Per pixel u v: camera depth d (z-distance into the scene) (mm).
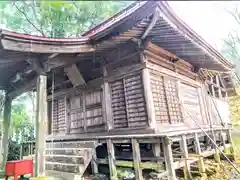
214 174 6406
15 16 11867
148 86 6168
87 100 8031
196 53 7750
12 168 4773
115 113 6980
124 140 5770
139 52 6422
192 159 5832
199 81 10195
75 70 7555
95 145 6430
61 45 5184
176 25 5266
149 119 5977
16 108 14984
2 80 7609
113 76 7121
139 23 4949
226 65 9695
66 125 8789
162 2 4273
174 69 7953
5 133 7953
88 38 5684
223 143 8938
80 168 5648
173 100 7426
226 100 15023
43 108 5078
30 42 4594
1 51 4488
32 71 5793
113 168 5906
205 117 9867
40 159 4816
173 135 5191
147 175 6051
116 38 5742
